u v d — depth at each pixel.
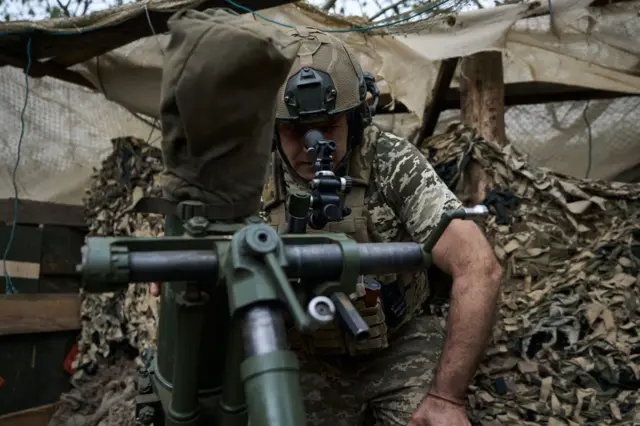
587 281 2.07
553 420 1.89
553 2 2.48
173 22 0.80
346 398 1.65
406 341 1.71
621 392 1.87
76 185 3.76
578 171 3.85
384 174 1.59
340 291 0.77
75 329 3.34
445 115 4.05
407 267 0.82
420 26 2.56
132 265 0.72
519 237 2.22
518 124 3.93
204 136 0.80
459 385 1.30
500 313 2.14
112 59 3.03
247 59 0.74
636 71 2.73
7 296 3.04
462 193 2.39
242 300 0.68
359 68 1.59
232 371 0.85
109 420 2.87
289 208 0.95
